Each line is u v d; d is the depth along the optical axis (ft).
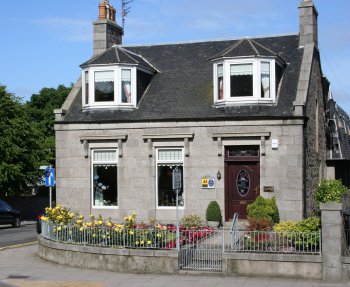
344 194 67.72
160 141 78.54
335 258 47.78
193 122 77.10
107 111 81.61
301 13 83.51
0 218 109.91
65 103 84.79
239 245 51.44
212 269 51.70
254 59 75.82
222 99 77.30
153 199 78.54
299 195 72.54
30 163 134.51
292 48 83.92
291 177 72.84
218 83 78.23
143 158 79.05
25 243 80.94
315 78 83.56
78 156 81.76
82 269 55.93
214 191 76.38
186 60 87.71
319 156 85.30
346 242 51.03
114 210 80.23
